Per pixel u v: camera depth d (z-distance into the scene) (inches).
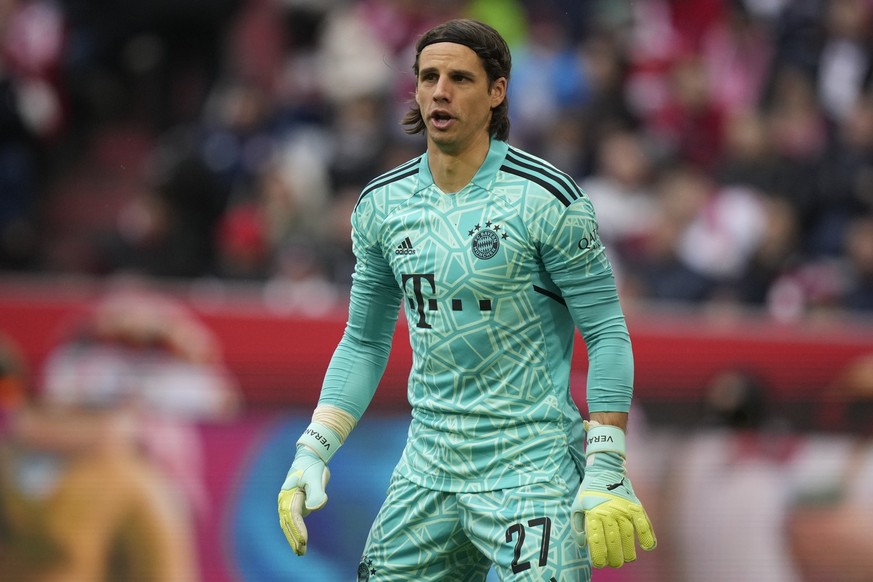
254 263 1090.1
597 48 1317.7
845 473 783.7
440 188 423.2
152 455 761.0
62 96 1320.1
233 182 1197.1
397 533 438.6
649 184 1187.3
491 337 413.4
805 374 794.2
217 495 761.0
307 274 1053.8
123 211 1300.4
